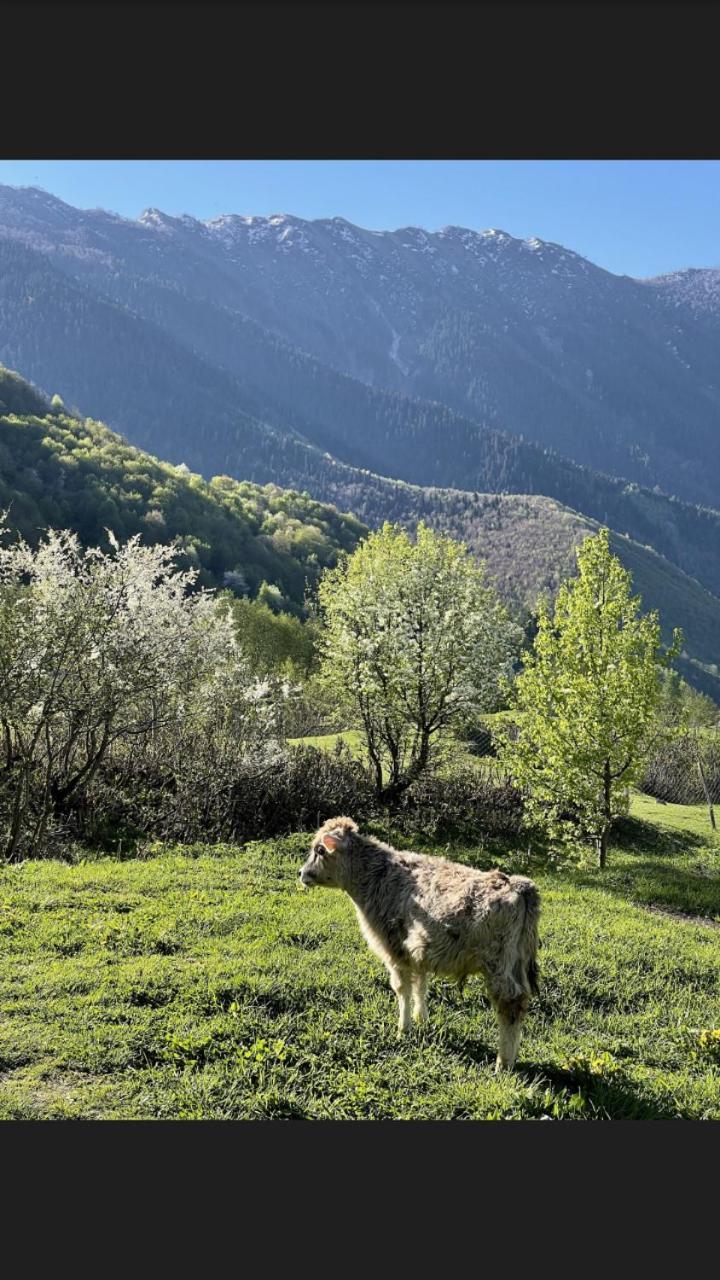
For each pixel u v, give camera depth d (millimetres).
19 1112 7828
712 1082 9500
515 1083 8961
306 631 61281
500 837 26000
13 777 20906
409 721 28469
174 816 20734
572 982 12125
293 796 23766
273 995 10445
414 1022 10062
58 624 19734
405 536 32625
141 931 12430
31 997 10000
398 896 10023
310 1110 8258
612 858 26000
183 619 23438
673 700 56156
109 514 108500
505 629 30047
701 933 15750
